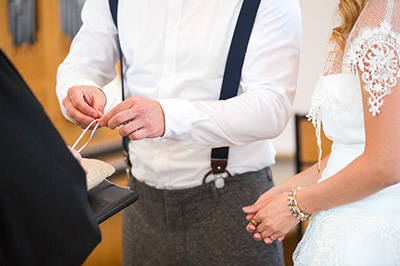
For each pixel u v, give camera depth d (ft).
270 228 4.89
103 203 4.07
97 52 6.64
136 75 6.35
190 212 6.34
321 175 5.17
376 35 4.11
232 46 5.90
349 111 4.46
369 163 4.13
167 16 6.10
